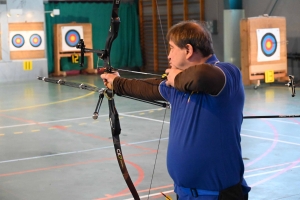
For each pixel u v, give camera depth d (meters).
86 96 7.86
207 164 1.50
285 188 3.20
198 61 1.52
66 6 11.73
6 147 4.49
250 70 8.37
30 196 3.12
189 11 11.49
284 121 5.48
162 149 4.32
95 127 5.36
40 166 3.83
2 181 3.45
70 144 4.57
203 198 1.54
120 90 1.72
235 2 9.30
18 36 10.59
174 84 1.47
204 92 1.47
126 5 12.52
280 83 9.03
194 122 1.50
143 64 12.87
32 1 10.69
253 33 8.43
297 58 9.30
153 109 6.47
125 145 4.49
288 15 9.44
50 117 6.03
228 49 9.38
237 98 1.51
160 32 12.14
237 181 1.55
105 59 1.80
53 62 11.49
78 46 1.87
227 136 1.50
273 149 4.25
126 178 1.77
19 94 8.26
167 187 3.26
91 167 3.78
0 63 10.34
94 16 12.15
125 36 12.55
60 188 3.27
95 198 3.06
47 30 11.42
